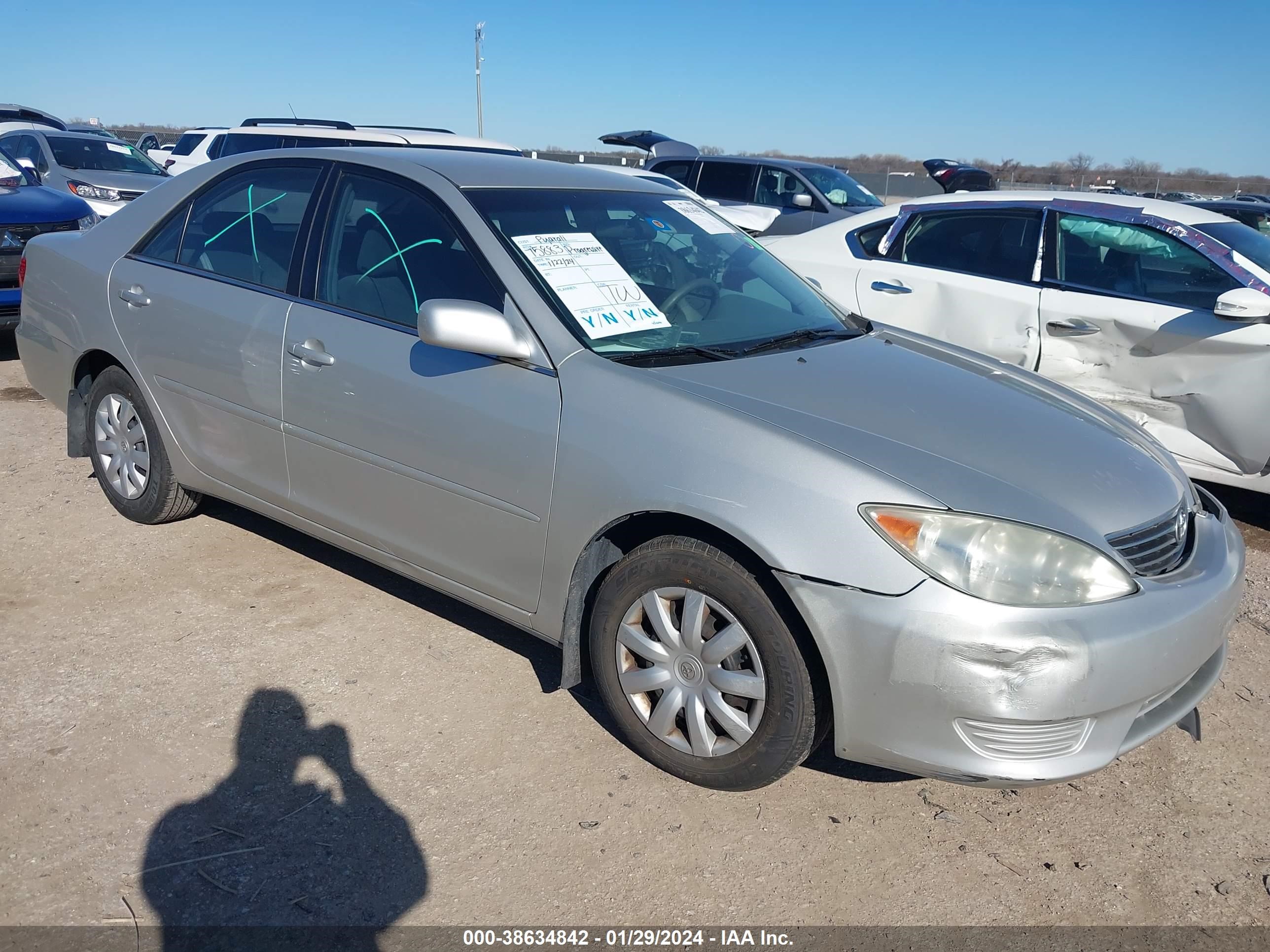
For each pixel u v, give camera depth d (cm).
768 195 1248
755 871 250
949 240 586
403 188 331
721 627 264
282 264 353
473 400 293
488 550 301
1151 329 495
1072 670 230
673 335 309
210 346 364
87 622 349
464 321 274
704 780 274
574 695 322
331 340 328
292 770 277
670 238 355
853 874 251
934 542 234
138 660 327
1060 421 296
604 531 274
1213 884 254
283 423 346
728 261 366
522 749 293
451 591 320
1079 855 263
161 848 245
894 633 234
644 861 251
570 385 279
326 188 349
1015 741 236
